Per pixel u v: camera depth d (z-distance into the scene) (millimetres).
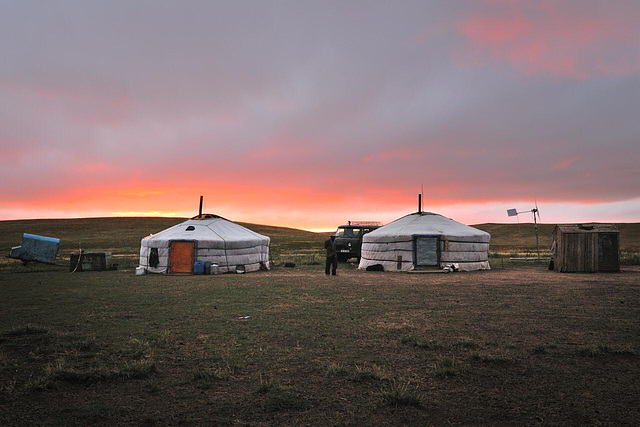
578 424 3447
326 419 3551
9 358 5340
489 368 4895
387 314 8359
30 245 24047
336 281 15039
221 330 6957
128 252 39969
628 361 5176
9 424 3434
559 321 7602
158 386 4344
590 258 18625
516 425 3434
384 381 4469
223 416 3623
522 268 21359
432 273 18453
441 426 3420
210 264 19016
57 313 8609
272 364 5094
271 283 14398
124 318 8047
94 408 3773
